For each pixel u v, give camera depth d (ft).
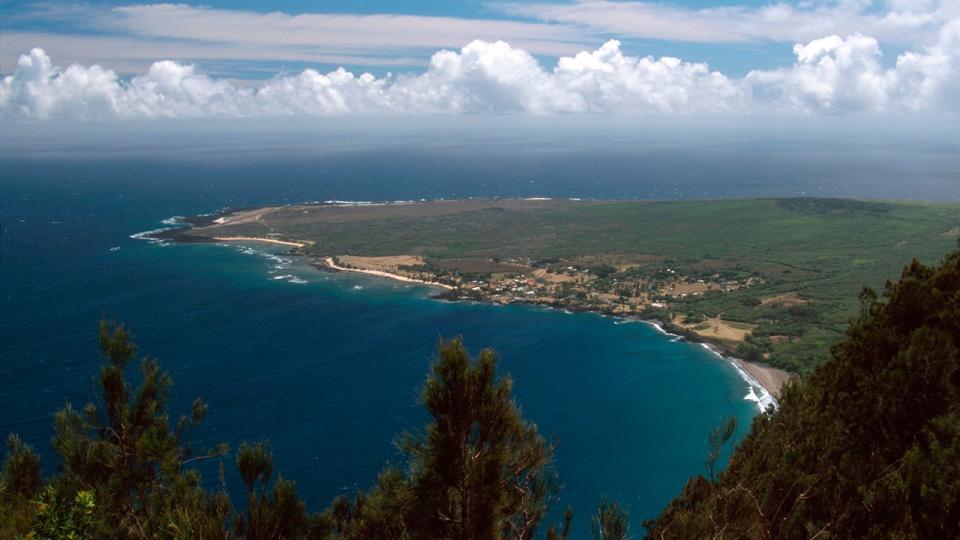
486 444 33.71
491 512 32.71
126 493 44.06
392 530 35.96
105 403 47.91
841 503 41.65
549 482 36.55
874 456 47.11
